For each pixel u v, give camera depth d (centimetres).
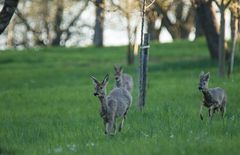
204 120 5059
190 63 10456
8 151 4334
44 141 4562
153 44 13600
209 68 9862
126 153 3559
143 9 5872
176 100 6444
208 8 10419
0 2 11025
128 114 5469
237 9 7919
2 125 5531
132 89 7225
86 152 3794
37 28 16712
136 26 10556
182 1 10212
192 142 3778
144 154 3488
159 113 5494
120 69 6569
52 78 9656
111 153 3641
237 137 3994
